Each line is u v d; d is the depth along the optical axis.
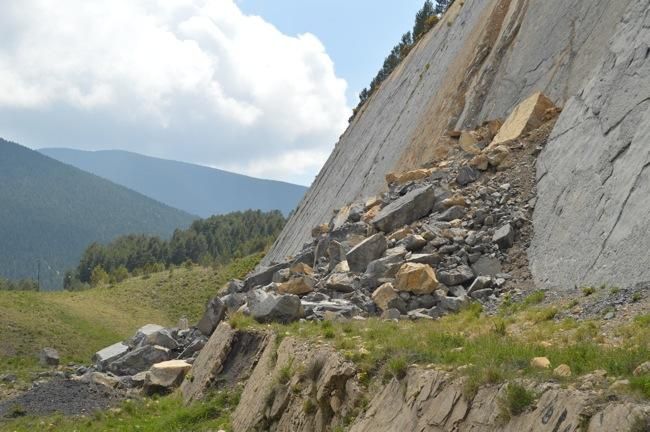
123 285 88.19
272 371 15.67
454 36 48.44
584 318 13.95
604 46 25.69
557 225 19.78
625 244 15.76
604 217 17.39
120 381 28.22
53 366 39.69
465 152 29.73
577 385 7.34
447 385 9.10
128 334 60.34
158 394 25.31
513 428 7.47
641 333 11.18
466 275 20.14
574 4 30.33
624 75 20.12
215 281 85.00
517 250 20.84
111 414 22.69
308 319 19.61
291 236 59.59
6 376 32.06
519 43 34.25
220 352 20.19
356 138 62.19
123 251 174.62
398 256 21.77
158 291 83.56
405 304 19.38
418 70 54.56
